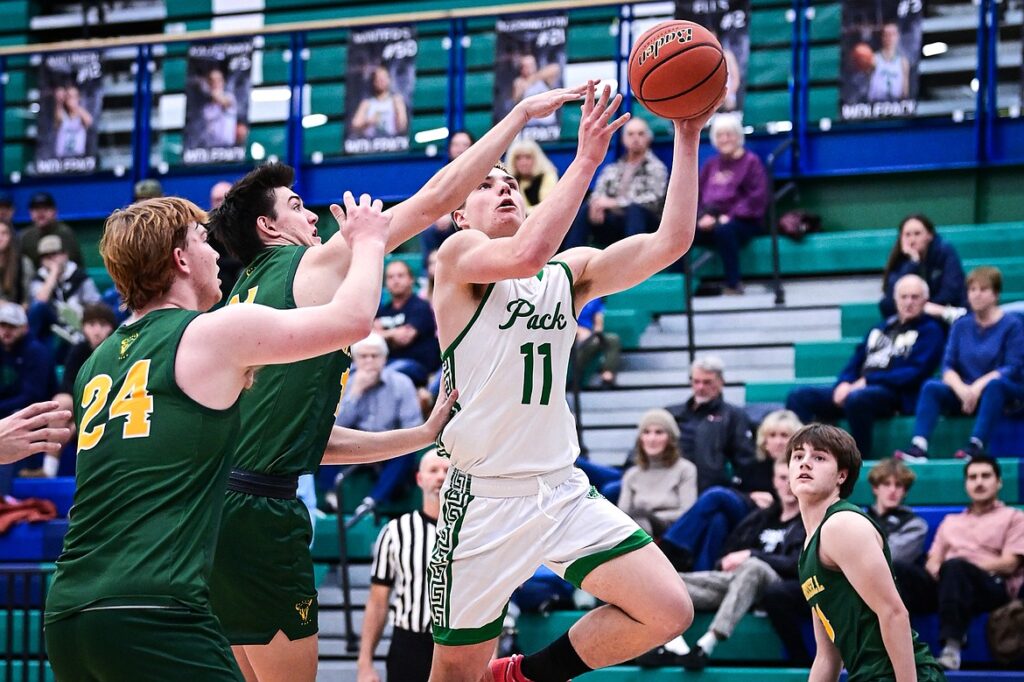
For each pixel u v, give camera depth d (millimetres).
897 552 7629
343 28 13180
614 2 12328
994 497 7781
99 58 13844
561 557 4609
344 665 8469
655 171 11055
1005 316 9141
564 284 4789
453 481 4758
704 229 11234
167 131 13945
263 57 13789
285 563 4750
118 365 3781
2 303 10836
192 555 3596
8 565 9688
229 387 3686
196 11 15211
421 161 13352
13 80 14523
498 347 4633
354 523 8828
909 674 5113
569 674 4715
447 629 4734
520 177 11094
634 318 10898
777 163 12422
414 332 10422
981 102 11812
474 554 4660
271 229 5012
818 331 10570
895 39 11867
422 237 11406
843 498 5562
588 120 4336
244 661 5070
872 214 12203
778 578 7715
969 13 12023
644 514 8148
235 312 3699
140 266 3869
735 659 7898
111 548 3564
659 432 8477
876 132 12211
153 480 3605
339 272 4684
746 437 8758
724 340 10727
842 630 5344
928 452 9195
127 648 3475
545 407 4676
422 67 13633
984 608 7500
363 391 9359
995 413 8766
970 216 11922
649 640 4570
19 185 14359
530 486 4645
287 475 4770
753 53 12625
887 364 9320
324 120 13633
